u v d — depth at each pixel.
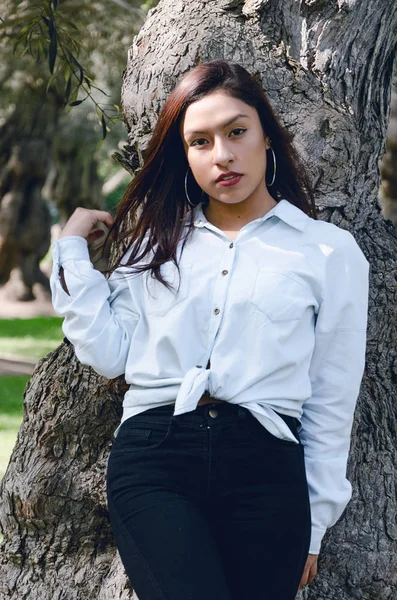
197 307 2.27
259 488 2.17
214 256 2.33
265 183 2.52
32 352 12.94
